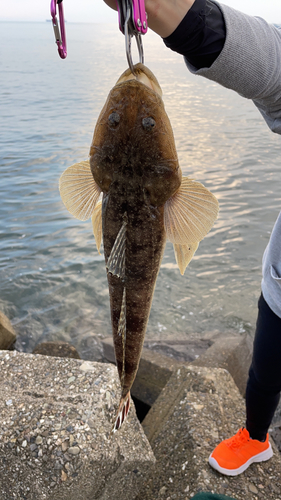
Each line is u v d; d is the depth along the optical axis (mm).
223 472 2338
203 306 5875
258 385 2141
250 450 2355
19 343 5453
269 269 1930
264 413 2215
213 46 1134
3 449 2010
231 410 2879
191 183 1232
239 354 4359
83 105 24953
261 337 2008
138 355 1504
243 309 5801
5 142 14898
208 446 2551
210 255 7129
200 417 2752
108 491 2135
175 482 2438
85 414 2156
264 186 10430
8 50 89750
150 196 1200
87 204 1411
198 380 3064
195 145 15031
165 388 3287
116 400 2312
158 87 1133
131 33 999
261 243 7520
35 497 1964
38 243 7703
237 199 9523
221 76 1192
